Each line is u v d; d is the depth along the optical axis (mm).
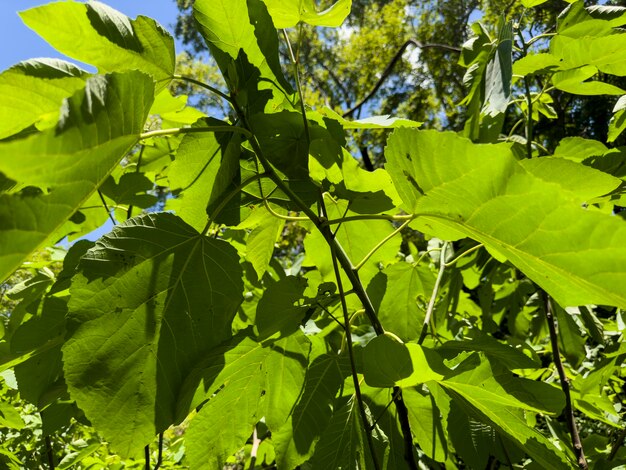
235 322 1872
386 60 12516
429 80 12242
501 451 1160
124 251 886
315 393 1167
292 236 6562
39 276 1704
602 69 1594
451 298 2121
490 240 793
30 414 2393
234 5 1075
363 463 1113
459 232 899
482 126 1961
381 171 1052
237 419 1073
